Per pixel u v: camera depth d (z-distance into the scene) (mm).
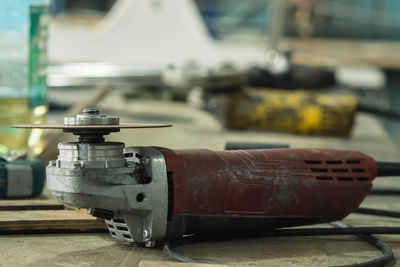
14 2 1561
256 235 1035
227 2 5895
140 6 3652
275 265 942
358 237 1061
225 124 2328
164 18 3703
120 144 936
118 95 3408
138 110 2928
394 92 4418
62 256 958
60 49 3621
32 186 1211
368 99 3533
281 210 1000
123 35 3654
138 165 947
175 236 963
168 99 3227
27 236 1040
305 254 984
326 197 1018
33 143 1576
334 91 3355
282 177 998
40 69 1592
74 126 907
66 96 3088
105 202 926
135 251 976
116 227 981
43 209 1137
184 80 2316
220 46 3871
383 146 2096
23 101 1562
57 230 1053
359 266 917
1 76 1562
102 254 965
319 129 2230
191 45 3781
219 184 968
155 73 2795
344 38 5875
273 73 2869
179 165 956
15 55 1575
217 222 977
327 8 5750
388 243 1045
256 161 995
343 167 1034
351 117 2236
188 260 925
